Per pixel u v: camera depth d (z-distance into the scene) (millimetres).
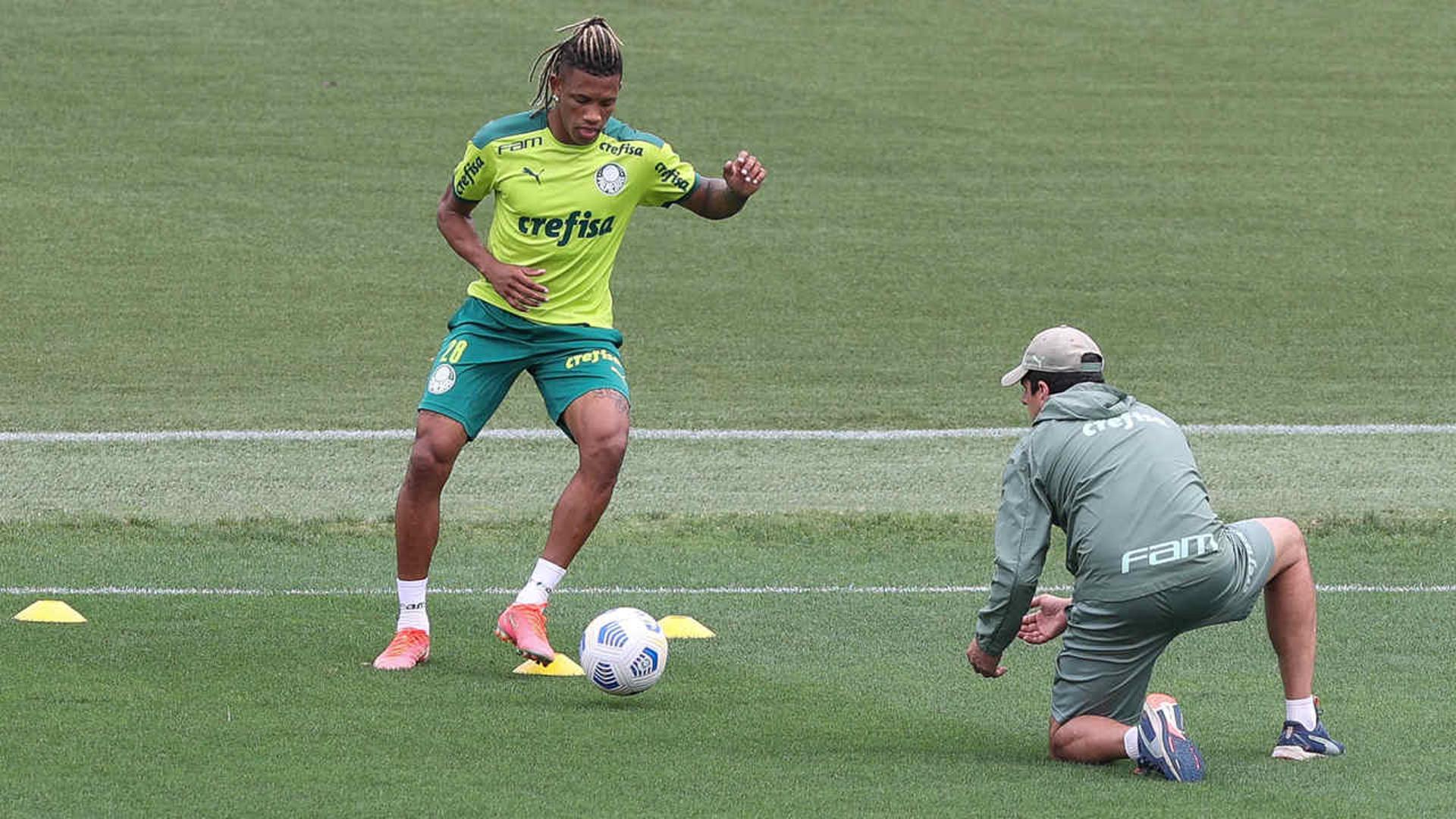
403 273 63625
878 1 98750
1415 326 59438
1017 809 18141
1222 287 63781
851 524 36156
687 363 53906
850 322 59219
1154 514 19984
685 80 85625
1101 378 21000
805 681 24688
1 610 28016
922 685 24562
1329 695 24047
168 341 55188
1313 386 51906
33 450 43000
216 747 20109
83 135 76125
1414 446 44938
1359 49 93188
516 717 21953
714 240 68125
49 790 18250
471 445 44062
